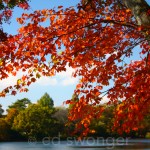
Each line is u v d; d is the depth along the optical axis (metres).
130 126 8.47
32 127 81.69
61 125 81.56
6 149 51.97
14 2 8.98
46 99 110.00
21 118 82.25
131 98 8.46
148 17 6.41
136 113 8.39
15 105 108.94
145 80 8.59
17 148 54.19
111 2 9.34
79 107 8.85
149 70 8.55
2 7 9.02
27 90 9.25
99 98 8.73
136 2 6.56
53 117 83.38
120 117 8.49
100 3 8.97
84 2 8.91
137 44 8.80
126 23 7.86
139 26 6.57
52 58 8.60
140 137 82.19
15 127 83.75
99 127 72.06
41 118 81.56
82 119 8.98
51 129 81.62
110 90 8.60
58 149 49.47
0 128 84.75
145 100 8.44
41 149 50.19
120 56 8.95
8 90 9.20
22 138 85.62
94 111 8.90
